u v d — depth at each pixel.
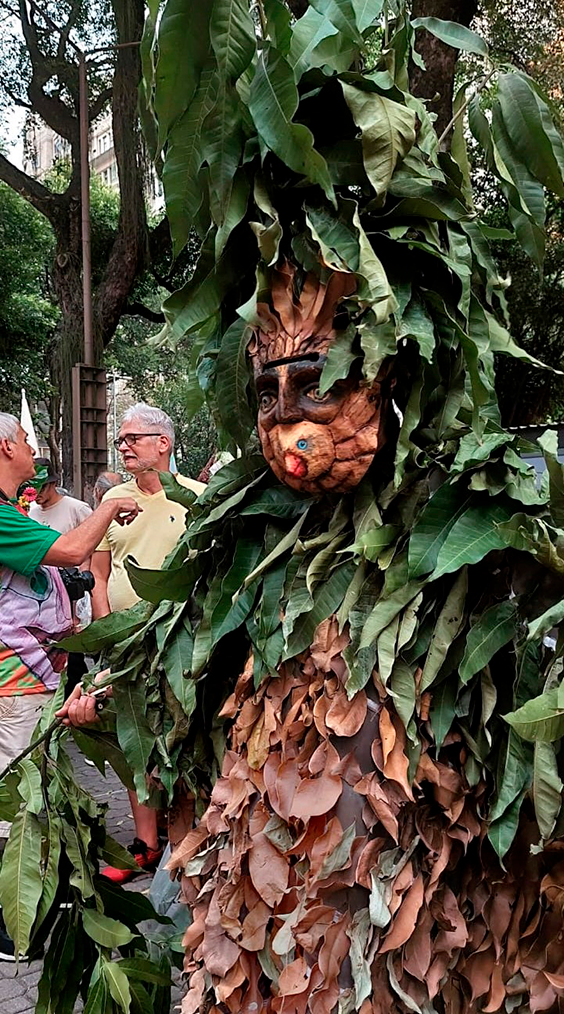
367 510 1.15
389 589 1.10
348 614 1.12
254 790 1.17
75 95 10.72
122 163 9.91
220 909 1.18
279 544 1.20
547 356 9.16
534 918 1.15
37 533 2.26
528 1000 1.16
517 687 1.10
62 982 1.47
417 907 1.08
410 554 1.09
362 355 1.07
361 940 1.07
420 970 1.09
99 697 1.43
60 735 1.54
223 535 1.32
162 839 2.95
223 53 1.00
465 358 1.09
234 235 1.16
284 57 1.00
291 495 1.25
